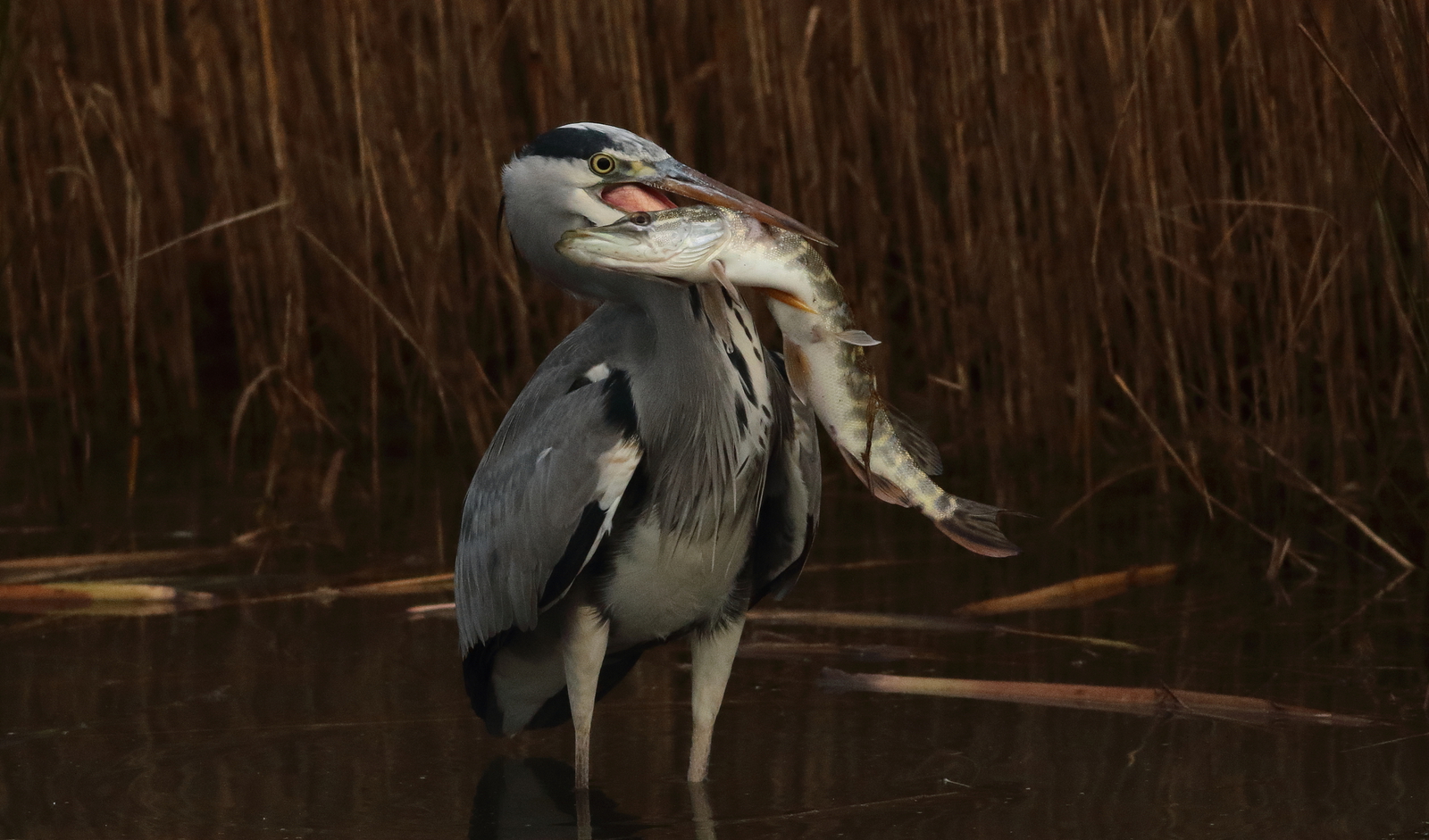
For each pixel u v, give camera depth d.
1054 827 5.76
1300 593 9.12
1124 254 12.73
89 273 14.55
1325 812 5.79
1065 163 11.97
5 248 13.99
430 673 8.16
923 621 8.89
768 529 7.07
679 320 6.56
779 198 12.59
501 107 13.02
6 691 7.92
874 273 12.89
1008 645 8.41
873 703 7.49
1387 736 6.66
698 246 5.85
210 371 16.86
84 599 9.81
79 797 6.35
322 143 13.91
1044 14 11.66
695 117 13.84
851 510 11.98
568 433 6.57
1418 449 11.56
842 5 12.88
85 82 14.22
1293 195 11.23
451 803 6.29
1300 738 6.68
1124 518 11.12
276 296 14.04
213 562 10.60
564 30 12.55
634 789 6.43
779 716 7.36
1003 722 7.10
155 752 6.96
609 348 6.77
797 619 9.04
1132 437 13.06
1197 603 9.04
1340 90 10.47
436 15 12.48
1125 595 9.30
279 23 13.62
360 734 7.22
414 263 13.47
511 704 7.18
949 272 12.54
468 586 7.07
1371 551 9.92
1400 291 10.47
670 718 7.49
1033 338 12.55
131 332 12.62
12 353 16.95
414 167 13.36
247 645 8.72
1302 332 11.48
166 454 14.09
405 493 12.49
